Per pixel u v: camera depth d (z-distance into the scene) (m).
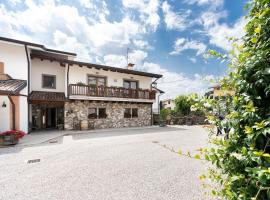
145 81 17.34
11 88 8.75
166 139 8.91
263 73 1.19
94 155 5.80
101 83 14.71
